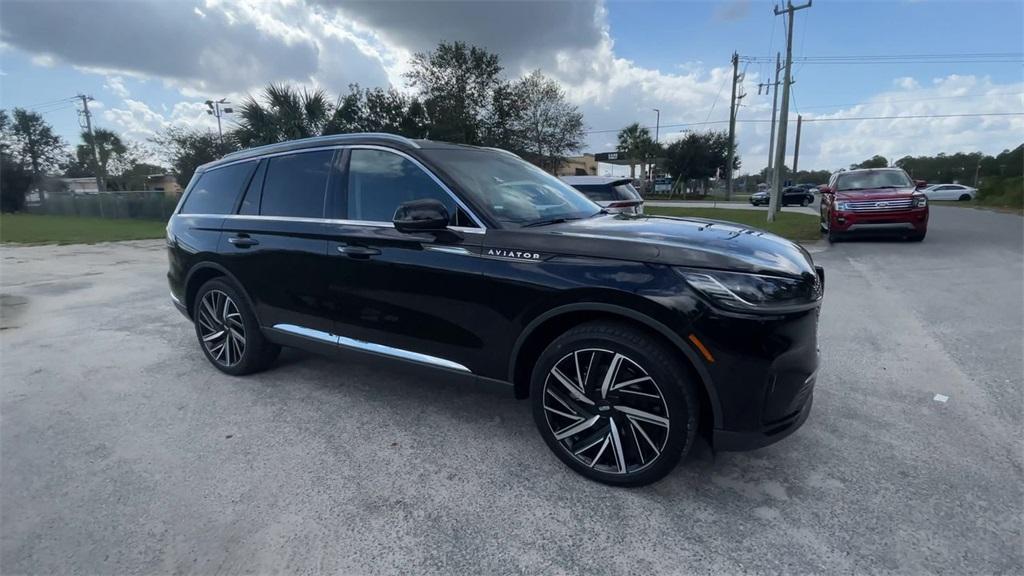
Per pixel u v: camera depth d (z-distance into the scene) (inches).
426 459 119.6
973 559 86.5
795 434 128.0
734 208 1133.7
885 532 93.3
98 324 240.4
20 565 88.5
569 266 105.4
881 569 84.9
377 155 137.3
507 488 108.4
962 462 114.3
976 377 158.9
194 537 94.9
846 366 170.7
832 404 143.5
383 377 168.1
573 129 1309.1
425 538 94.1
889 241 463.8
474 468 115.8
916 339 194.9
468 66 1088.2
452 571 86.4
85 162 2011.6
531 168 158.9
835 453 119.0
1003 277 291.7
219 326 172.2
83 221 1136.2
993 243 427.5
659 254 100.3
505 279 111.8
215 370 177.6
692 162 1966.0
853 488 106.0
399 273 126.4
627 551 90.2
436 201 115.5
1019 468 111.6
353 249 133.7
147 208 1174.3
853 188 481.7
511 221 120.1
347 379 166.9
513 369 115.9
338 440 128.6
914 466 113.3
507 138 1129.4
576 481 110.5
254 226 156.7
